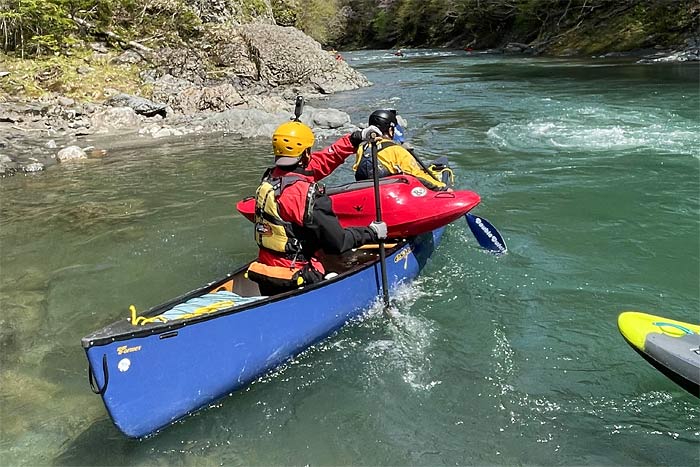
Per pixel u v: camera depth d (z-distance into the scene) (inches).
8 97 461.7
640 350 119.8
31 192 279.0
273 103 519.5
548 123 394.6
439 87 639.8
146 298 170.2
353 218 174.9
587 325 146.8
